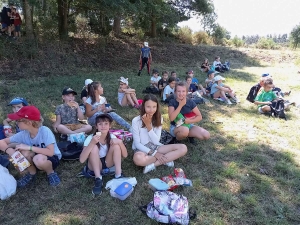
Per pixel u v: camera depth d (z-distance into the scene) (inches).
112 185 118.9
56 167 134.0
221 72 470.0
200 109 241.6
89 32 537.6
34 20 449.1
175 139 165.0
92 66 436.8
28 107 116.3
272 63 622.5
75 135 157.2
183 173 131.6
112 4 399.9
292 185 128.6
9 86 282.5
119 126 190.7
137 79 368.2
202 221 103.4
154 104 132.2
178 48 638.5
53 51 414.3
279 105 225.8
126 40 588.1
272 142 177.2
